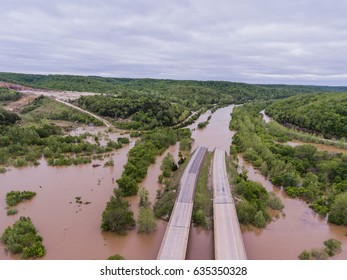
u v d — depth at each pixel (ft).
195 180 317.83
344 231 244.83
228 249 200.64
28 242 211.61
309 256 205.16
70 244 219.61
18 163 387.14
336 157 388.37
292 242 228.22
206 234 237.45
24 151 438.81
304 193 298.97
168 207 263.90
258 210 261.03
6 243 215.10
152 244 222.07
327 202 284.41
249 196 279.90
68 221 250.37
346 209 252.42
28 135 488.85
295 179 319.06
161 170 375.86
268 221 254.68
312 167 369.91
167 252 193.47
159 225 245.65
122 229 231.30
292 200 298.56
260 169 383.45
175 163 406.41
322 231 244.63
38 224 245.45
